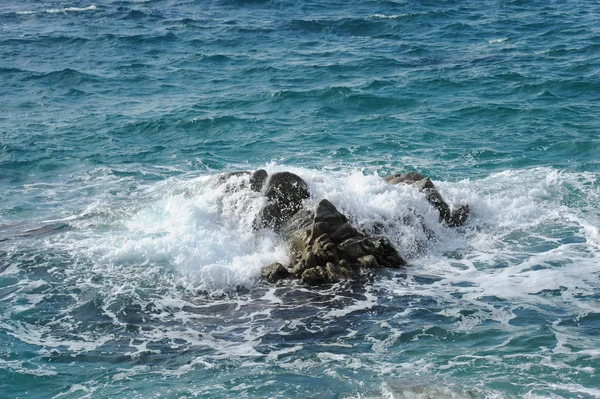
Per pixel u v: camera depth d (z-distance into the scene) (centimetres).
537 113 4072
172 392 1731
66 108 4450
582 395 1662
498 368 1778
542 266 2350
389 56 5638
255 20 7312
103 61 5725
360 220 2531
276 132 3912
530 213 2742
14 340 1977
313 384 1744
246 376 1788
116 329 2036
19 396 1736
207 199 2664
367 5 7944
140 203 2900
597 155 3412
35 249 2512
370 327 2003
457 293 2186
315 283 2264
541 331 1945
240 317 2088
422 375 1761
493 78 4834
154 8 8138
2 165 3475
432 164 3366
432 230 2586
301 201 2594
